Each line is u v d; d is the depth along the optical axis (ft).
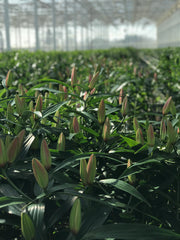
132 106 8.33
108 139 3.05
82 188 2.53
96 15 86.69
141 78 9.29
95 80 4.13
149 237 2.03
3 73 10.44
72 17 69.72
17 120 3.73
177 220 2.95
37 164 2.28
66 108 4.22
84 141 3.34
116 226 2.10
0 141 2.49
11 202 2.32
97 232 2.08
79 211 2.07
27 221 2.08
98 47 99.04
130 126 4.88
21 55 20.52
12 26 69.72
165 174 2.93
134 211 3.02
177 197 2.94
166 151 2.99
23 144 2.99
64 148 3.04
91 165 2.45
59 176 2.66
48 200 2.82
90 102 4.13
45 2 52.19
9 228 3.10
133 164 2.77
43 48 69.05
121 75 10.41
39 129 3.28
